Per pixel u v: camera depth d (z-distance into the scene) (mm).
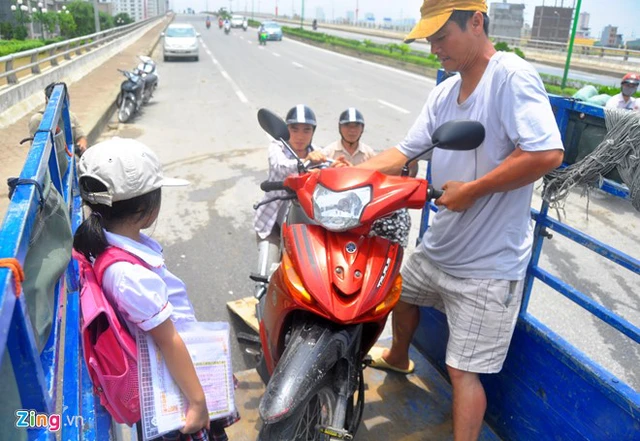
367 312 2006
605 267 5066
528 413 2434
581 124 2236
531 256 2398
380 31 61938
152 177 1657
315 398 2207
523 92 2004
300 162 2441
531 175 2008
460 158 2311
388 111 12617
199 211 6195
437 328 3037
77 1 38656
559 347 2229
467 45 2123
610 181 2117
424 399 2836
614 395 1992
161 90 14945
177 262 4980
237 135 9844
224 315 4109
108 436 1713
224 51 28641
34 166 1652
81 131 5266
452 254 2350
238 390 2877
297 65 22688
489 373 2525
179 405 1652
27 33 28484
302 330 2049
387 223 2371
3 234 1185
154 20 60781
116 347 1585
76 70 15242
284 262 2127
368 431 2625
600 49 25875
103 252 1607
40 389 1194
